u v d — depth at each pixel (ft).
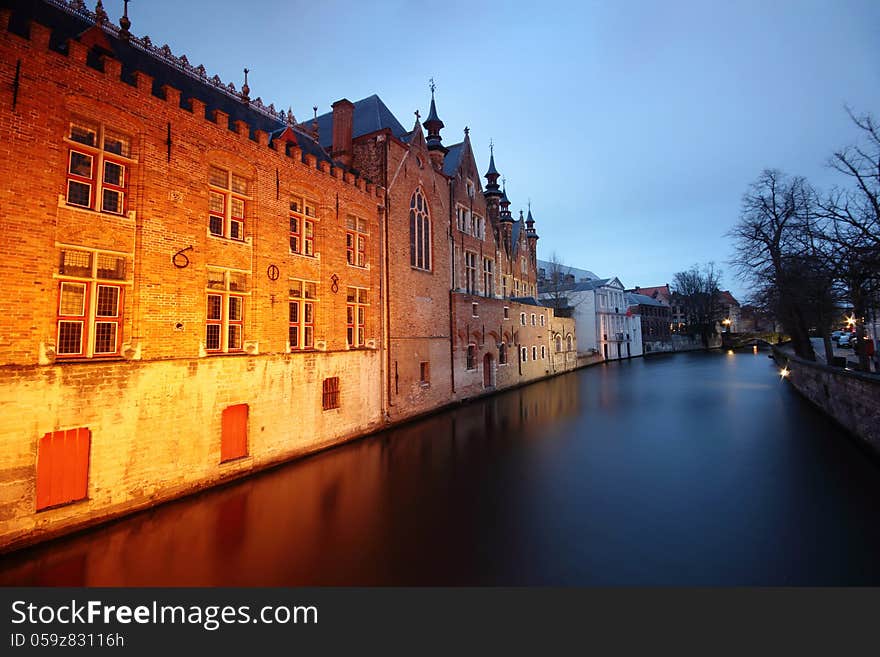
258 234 46.96
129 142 36.76
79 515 31.81
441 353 84.79
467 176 102.17
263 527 32.94
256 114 59.88
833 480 42.34
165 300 37.99
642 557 28.19
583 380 135.95
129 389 35.04
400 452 54.19
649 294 353.92
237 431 44.88
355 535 31.65
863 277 56.13
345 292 60.03
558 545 29.96
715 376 140.36
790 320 109.60
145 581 25.70
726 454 52.44
